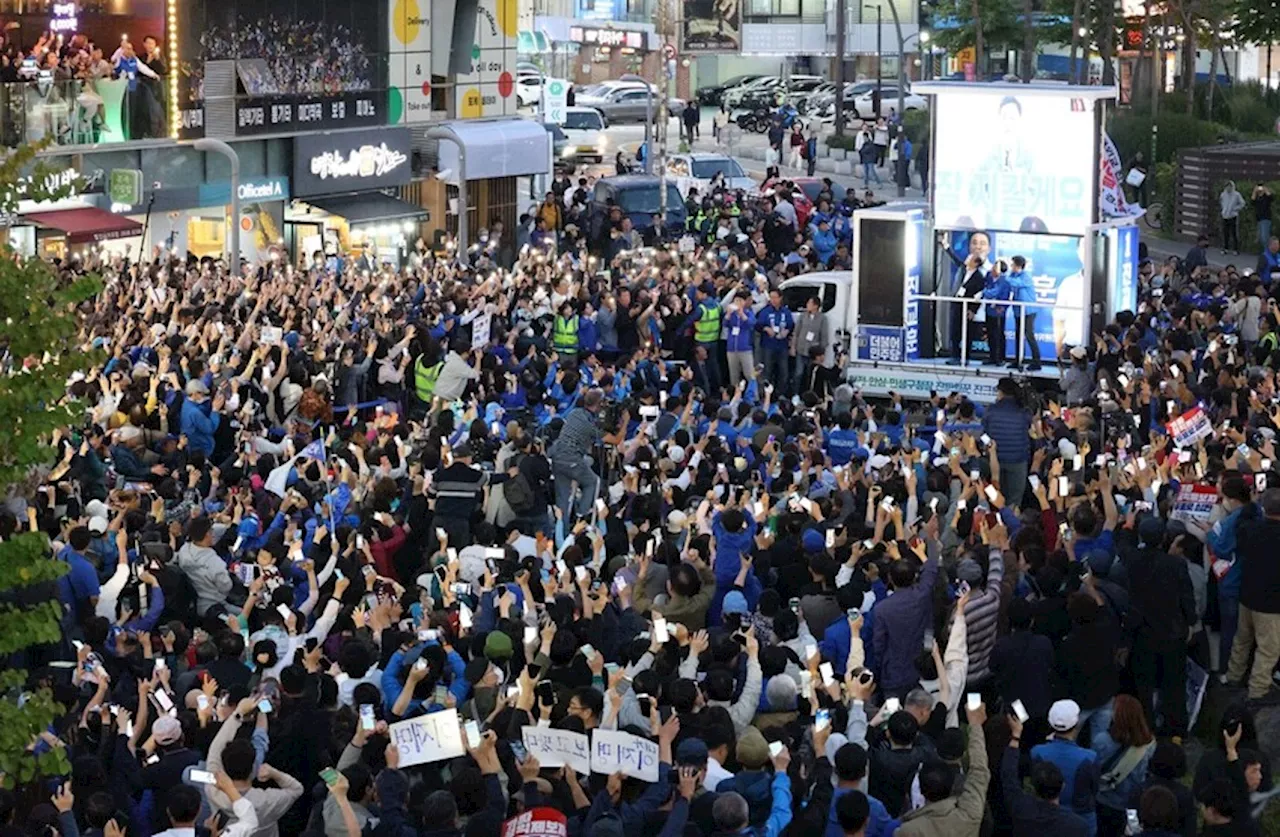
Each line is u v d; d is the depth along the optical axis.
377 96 47.53
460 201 41.34
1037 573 15.50
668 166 60.19
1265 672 16.28
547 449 23.44
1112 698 14.75
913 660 14.77
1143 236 52.94
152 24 42.12
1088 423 22.70
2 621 10.90
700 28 88.44
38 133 38.88
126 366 24.09
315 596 15.70
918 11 93.75
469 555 16.86
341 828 11.54
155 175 41.69
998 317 31.02
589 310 32.44
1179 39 70.00
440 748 11.69
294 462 19.97
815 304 32.81
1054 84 31.12
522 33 74.75
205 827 11.69
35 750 11.92
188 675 13.87
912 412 29.70
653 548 16.75
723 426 23.89
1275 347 29.97
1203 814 13.04
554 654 13.77
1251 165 49.88
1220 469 18.41
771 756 11.86
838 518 18.41
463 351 25.72
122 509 17.84
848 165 69.00
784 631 14.84
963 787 11.89
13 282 11.14
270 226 45.25
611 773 11.59
